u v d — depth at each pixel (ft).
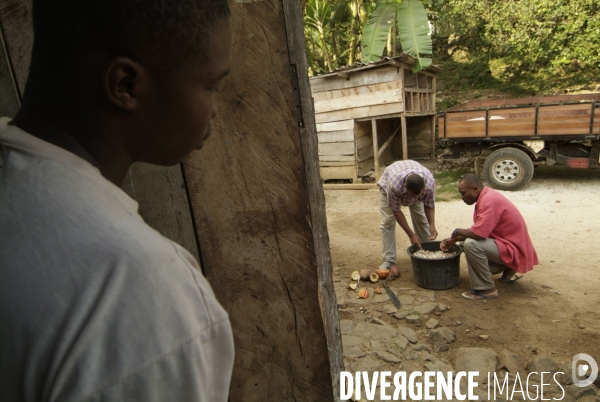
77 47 1.94
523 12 37.73
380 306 14.51
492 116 28.60
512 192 28.27
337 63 46.39
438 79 50.60
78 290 1.58
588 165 26.66
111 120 2.06
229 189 5.31
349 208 28.55
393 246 17.08
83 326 1.55
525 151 28.58
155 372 1.60
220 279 5.55
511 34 39.42
